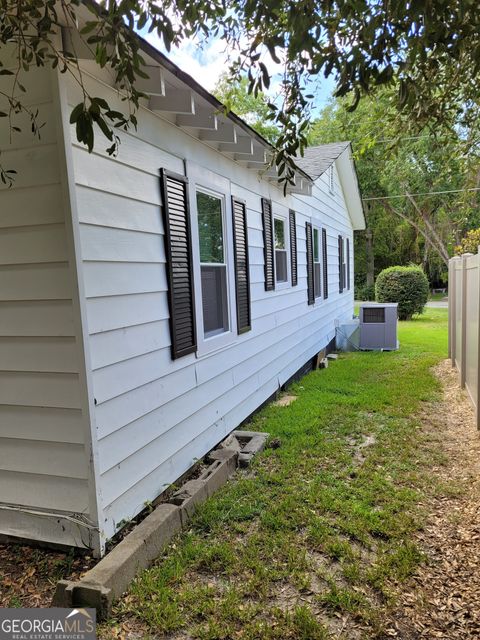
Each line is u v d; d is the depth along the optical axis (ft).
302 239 24.72
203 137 12.16
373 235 84.94
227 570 7.48
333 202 34.50
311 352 26.37
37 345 7.69
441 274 87.40
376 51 6.02
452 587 7.05
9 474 8.12
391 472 11.35
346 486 10.55
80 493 7.71
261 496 10.07
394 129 12.03
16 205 7.50
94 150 7.84
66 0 6.15
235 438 13.80
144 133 9.51
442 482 10.78
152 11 5.85
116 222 8.46
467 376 18.33
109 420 8.09
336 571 7.45
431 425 15.12
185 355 11.15
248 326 16.10
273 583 7.16
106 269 8.14
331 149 32.76
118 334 8.46
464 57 8.45
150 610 6.52
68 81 7.23
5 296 7.78
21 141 7.33
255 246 17.22
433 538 8.43
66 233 7.28
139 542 7.50
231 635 6.07
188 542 8.34
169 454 10.32
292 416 16.22
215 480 10.50
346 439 13.83
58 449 7.76
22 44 6.63
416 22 5.88
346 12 5.72
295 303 23.07
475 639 6.00
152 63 8.07
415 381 21.24
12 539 8.20
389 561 7.66
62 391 7.63
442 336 36.78
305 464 11.84
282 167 7.14
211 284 13.65
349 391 19.77
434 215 71.46
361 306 31.58
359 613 6.46
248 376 16.15
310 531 8.59
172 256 10.55
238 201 15.29
